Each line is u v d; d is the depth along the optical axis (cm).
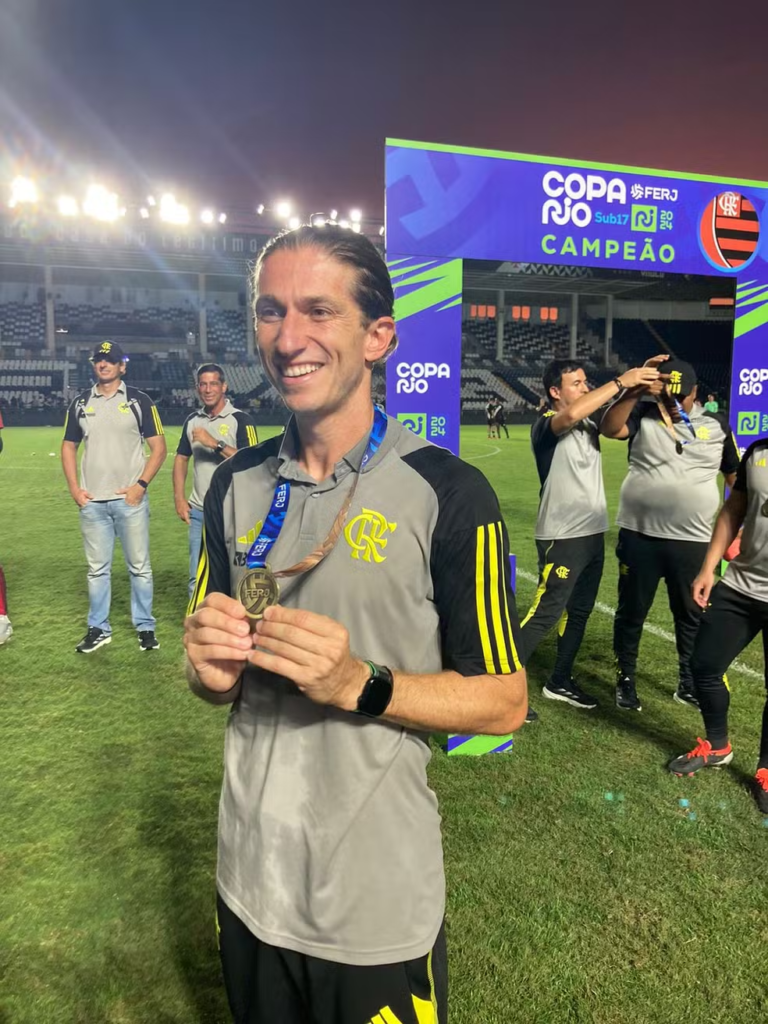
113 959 216
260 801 109
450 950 218
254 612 103
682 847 271
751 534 301
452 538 104
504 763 334
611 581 672
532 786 313
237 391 3756
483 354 4300
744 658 475
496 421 2519
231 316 4297
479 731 106
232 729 117
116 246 3462
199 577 127
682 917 234
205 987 206
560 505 379
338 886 104
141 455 468
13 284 4062
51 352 3772
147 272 3941
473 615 104
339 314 102
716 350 3862
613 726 376
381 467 107
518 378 3981
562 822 286
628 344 4203
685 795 307
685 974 211
